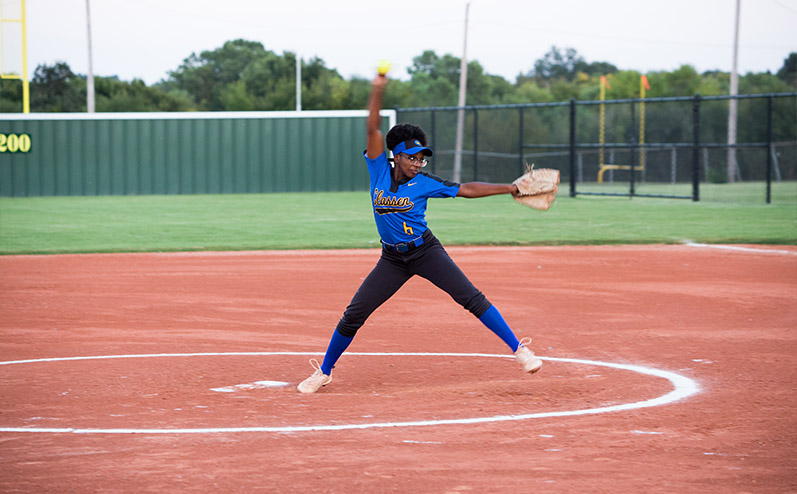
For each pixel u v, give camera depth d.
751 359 12.70
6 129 55.19
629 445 8.46
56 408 9.98
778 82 110.00
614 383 11.20
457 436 8.77
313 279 21.52
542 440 8.63
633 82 108.62
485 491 7.18
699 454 8.18
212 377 11.68
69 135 55.97
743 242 28.88
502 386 11.07
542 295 18.89
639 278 21.30
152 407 10.03
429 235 10.73
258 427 9.12
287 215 40.22
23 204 48.09
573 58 196.50
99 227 35.00
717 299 18.27
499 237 30.56
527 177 10.41
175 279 21.53
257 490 7.22
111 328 15.46
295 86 97.06
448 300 18.27
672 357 12.89
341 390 10.96
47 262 24.95
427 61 127.50
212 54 125.94
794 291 19.17
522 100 117.88
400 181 10.38
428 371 12.07
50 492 7.20
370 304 10.80
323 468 7.76
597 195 53.69
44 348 13.73
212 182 57.69
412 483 7.38
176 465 7.87
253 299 18.61
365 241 29.72
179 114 57.00
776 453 8.22
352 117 58.78
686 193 57.44
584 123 82.19
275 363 12.60
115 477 7.55
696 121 46.75
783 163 79.81
